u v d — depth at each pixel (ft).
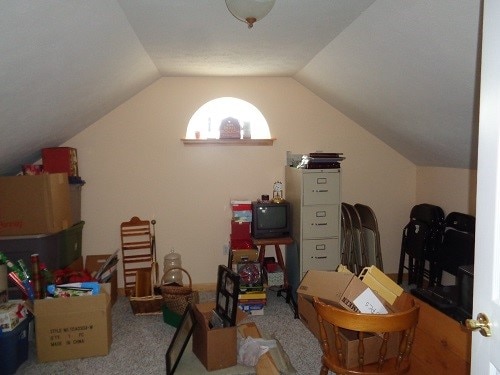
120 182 12.21
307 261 10.68
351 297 6.04
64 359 8.34
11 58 5.27
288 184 12.07
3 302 8.41
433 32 5.93
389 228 13.33
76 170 11.64
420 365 5.79
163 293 10.19
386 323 5.21
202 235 12.68
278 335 9.48
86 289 8.63
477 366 3.57
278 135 12.66
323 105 12.75
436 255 11.08
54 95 7.55
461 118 8.00
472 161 10.03
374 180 13.17
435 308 5.52
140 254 12.42
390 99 9.23
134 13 6.56
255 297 10.55
